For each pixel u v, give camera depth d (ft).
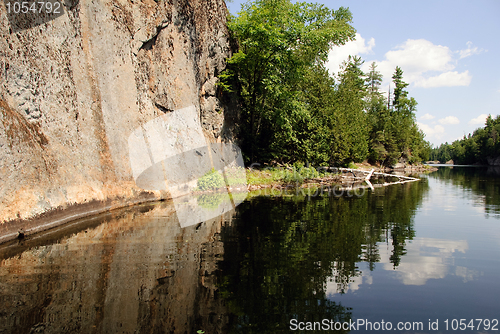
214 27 54.90
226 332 8.35
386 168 144.05
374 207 31.76
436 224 23.43
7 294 10.24
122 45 32.37
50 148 21.50
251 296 10.66
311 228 21.67
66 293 10.39
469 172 132.26
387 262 14.56
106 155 28.19
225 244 17.11
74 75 25.11
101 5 29.63
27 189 18.80
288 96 67.46
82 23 26.96
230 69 61.77
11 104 18.83
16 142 18.34
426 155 216.33
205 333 8.25
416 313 9.75
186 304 9.90
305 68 72.28
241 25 59.88
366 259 14.94
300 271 13.20
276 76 62.49
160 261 13.92
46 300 9.85
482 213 28.45
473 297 10.96
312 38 63.36
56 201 20.97
